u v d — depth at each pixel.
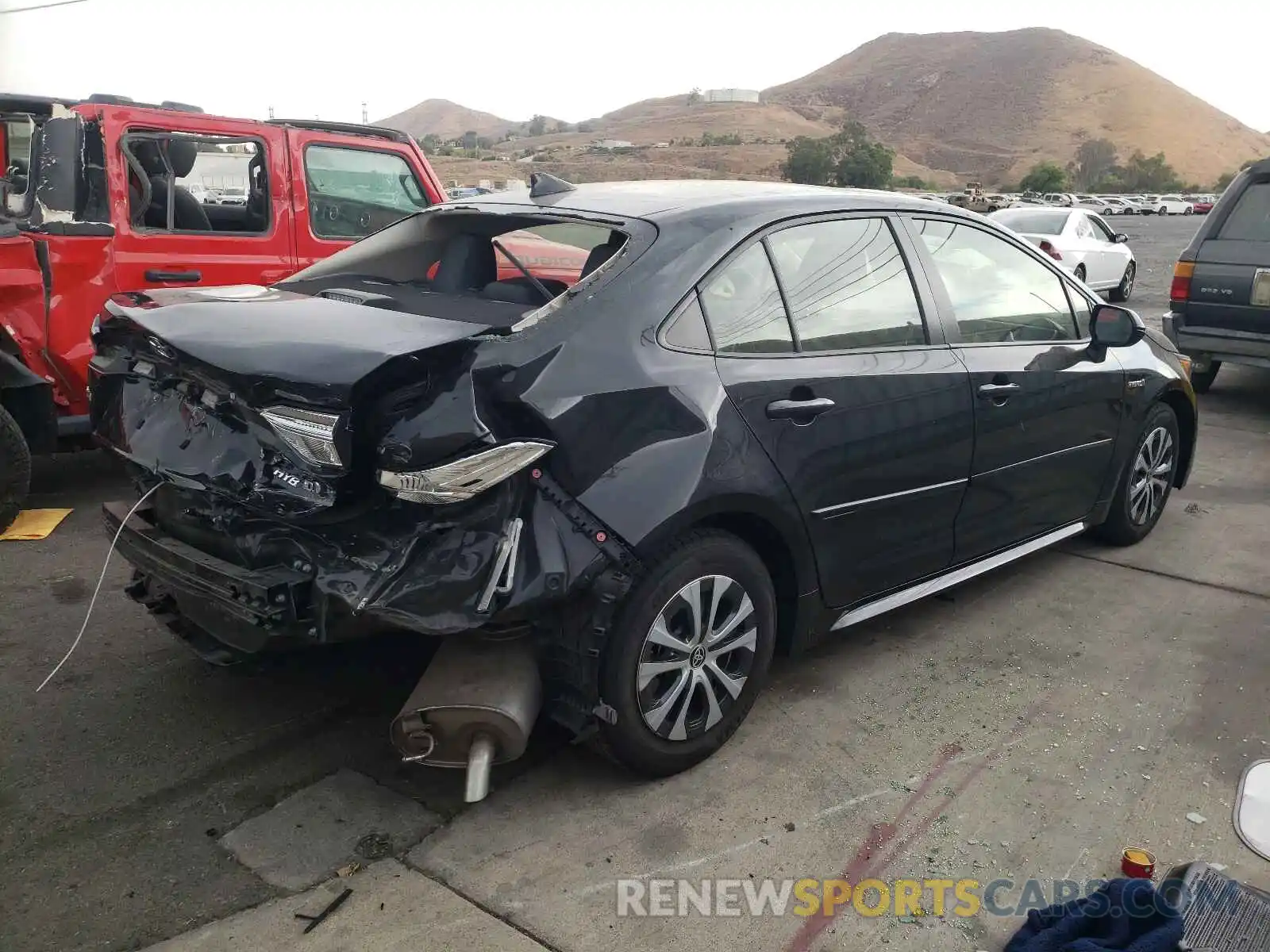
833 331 3.40
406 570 2.54
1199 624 4.31
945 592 4.62
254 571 2.72
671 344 2.95
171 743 3.24
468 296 3.53
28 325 5.04
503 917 2.51
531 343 2.71
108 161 5.40
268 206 6.09
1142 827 2.93
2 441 4.87
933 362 3.66
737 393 3.02
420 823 2.86
